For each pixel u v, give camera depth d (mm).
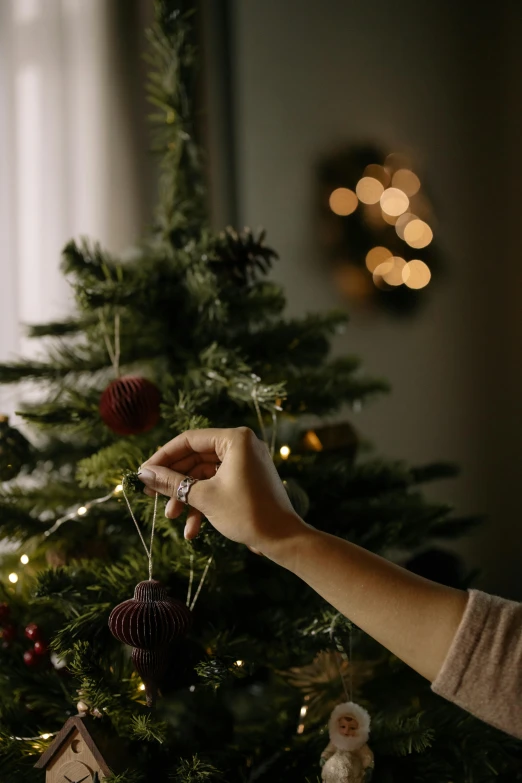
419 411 2125
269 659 1100
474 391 2154
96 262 1162
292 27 1986
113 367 1207
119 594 1013
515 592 2168
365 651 1171
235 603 1112
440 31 2082
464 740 1042
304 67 2000
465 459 2160
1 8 1553
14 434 1138
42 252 1581
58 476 1291
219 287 1159
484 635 834
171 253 1189
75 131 1617
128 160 1642
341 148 2014
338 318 1282
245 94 1946
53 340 1516
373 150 1999
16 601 1126
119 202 1640
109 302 1111
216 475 915
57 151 1594
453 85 2092
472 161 2113
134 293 1125
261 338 1219
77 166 1619
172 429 1140
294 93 1994
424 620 852
